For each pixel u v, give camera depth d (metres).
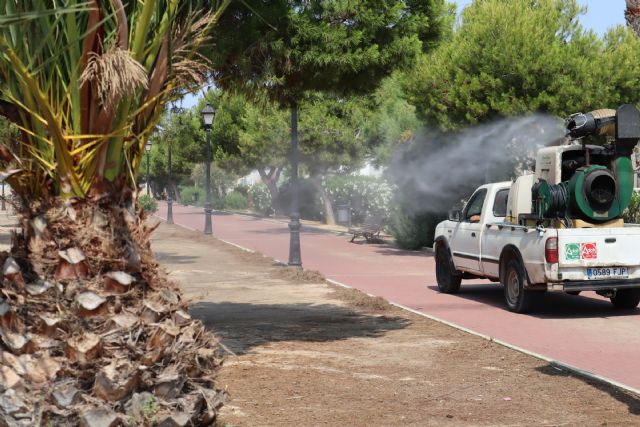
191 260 22.84
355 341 10.39
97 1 5.04
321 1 9.77
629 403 7.21
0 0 4.82
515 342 10.48
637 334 11.04
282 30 9.43
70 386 4.71
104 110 5.04
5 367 4.68
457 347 9.97
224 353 9.53
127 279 4.99
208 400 5.14
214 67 9.06
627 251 12.44
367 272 20.05
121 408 4.77
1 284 4.82
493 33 22.03
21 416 4.64
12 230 5.11
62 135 4.96
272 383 7.97
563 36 22.50
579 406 7.13
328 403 7.23
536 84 21.33
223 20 9.25
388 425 6.55
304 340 10.46
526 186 13.77
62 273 4.91
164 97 5.59
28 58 4.95
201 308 13.52
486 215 14.48
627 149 12.99
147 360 4.88
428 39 12.27
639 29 24.36
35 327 4.79
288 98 10.88
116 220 5.10
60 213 4.98
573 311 13.31
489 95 21.86
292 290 16.11
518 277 13.08
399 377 8.30
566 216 12.91
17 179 5.08
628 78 20.98
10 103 5.20
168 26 5.41
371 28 10.02
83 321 4.82
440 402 7.29
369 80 10.68
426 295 15.62
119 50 4.80
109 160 5.14
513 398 7.44
